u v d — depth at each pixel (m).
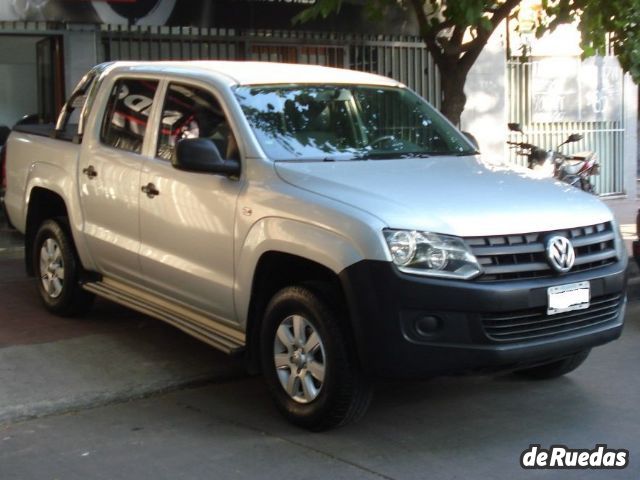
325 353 5.34
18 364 6.75
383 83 7.09
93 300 8.06
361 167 5.98
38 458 5.29
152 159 6.77
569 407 6.07
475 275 5.14
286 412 5.66
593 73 16.11
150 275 6.81
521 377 6.71
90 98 7.73
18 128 8.90
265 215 5.67
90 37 11.55
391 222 5.14
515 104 15.41
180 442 5.51
